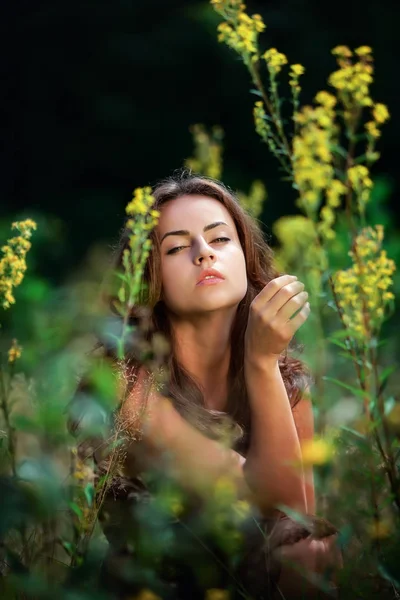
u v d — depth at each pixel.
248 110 15.38
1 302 2.95
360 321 2.89
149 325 3.08
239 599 2.64
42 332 4.95
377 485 2.81
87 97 16.08
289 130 13.62
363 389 2.83
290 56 14.57
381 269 2.88
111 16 16.00
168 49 15.59
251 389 2.78
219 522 2.44
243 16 3.04
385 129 14.25
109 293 3.28
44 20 16.03
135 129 15.89
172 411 2.88
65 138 16.17
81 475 2.52
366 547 2.56
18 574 2.15
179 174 3.28
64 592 2.08
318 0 14.88
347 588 2.46
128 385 2.78
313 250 3.23
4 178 16.09
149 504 2.48
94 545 2.63
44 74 16.17
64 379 3.10
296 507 2.76
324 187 3.02
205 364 3.11
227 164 15.12
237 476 2.74
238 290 2.97
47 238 11.88
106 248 11.27
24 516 1.96
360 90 2.86
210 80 15.66
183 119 15.86
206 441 2.82
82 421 2.66
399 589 2.49
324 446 2.56
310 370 3.42
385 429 2.77
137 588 2.59
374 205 5.86
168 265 2.97
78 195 15.99
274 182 14.52
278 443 2.76
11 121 16.25
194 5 15.88
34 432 3.10
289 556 2.63
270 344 2.74
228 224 3.08
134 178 16.09
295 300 2.74
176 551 2.55
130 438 2.68
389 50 14.76
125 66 15.84
